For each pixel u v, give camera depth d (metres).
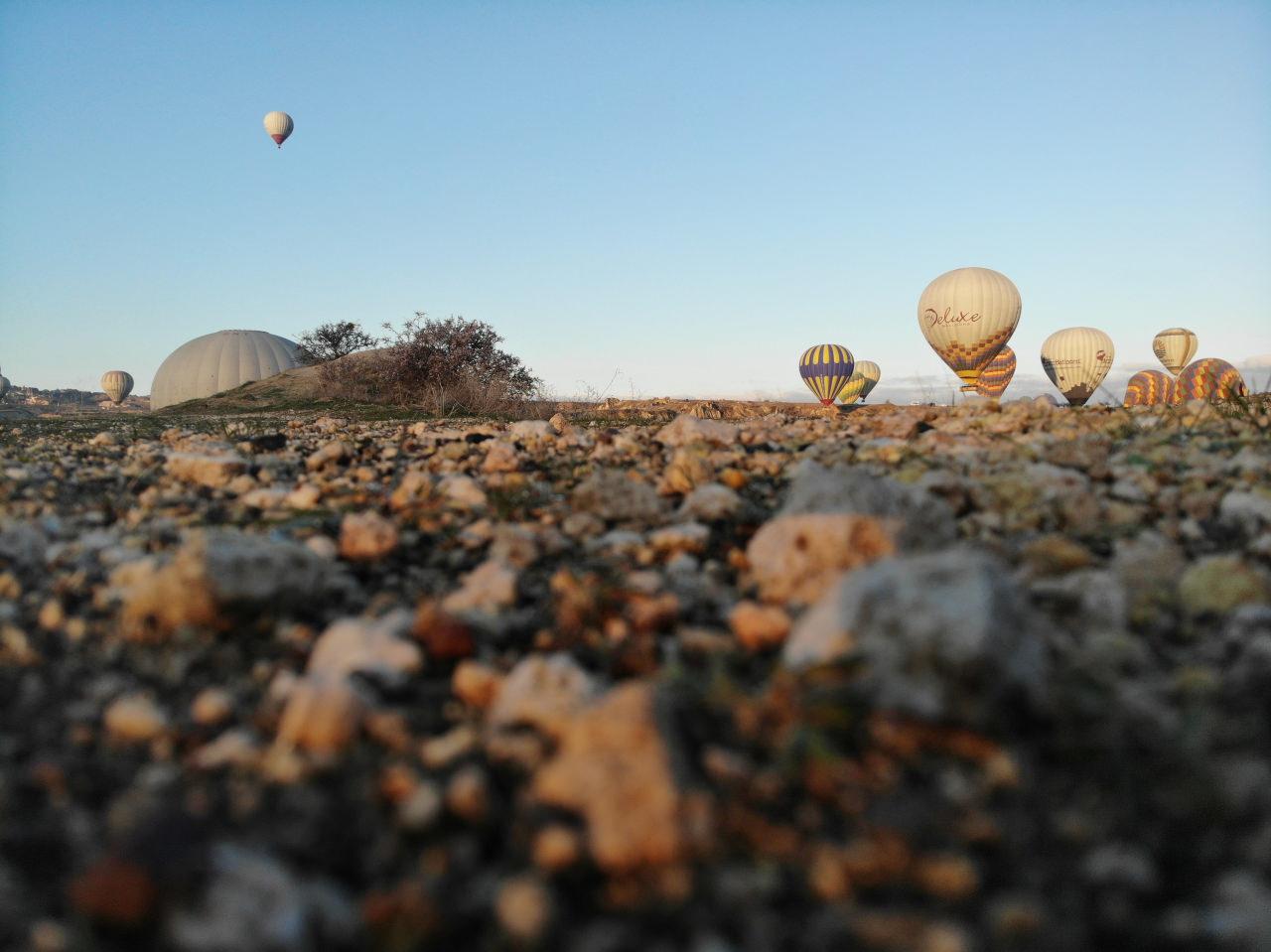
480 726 2.03
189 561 2.53
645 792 1.58
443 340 21.39
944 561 2.07
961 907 1.46
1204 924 1.39
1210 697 2.04
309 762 1.84
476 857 1.58
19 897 1.50
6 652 2.49
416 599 2.95
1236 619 2.42
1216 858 1.56
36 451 7.25
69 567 3.27
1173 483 4.25
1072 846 1.60
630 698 1.73
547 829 1.58
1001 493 3.89
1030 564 2.97
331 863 1.58
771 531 2.94
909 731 1.85
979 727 1.83
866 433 6.99
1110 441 5.62
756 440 6.64
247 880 1.43
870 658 1.96
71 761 1.94
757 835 1.59
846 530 2.75
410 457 6.54
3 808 1.75
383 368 22.47
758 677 2.25
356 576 3.18
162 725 2.04
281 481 5.17
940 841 1.61
